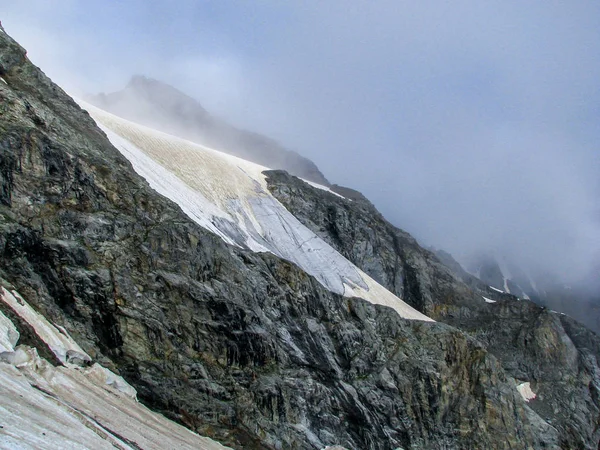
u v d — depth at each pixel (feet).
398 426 282.77
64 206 221.05
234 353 232.32
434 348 322.14
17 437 121.70
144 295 219.41
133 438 162.50
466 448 295.69
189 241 242.17
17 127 224.12
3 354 153.58
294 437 231.71
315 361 270.05
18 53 277.64
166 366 211.00
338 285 343.87
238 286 252.42
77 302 204.13
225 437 206.80
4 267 195.21
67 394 161.58
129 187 244.83
